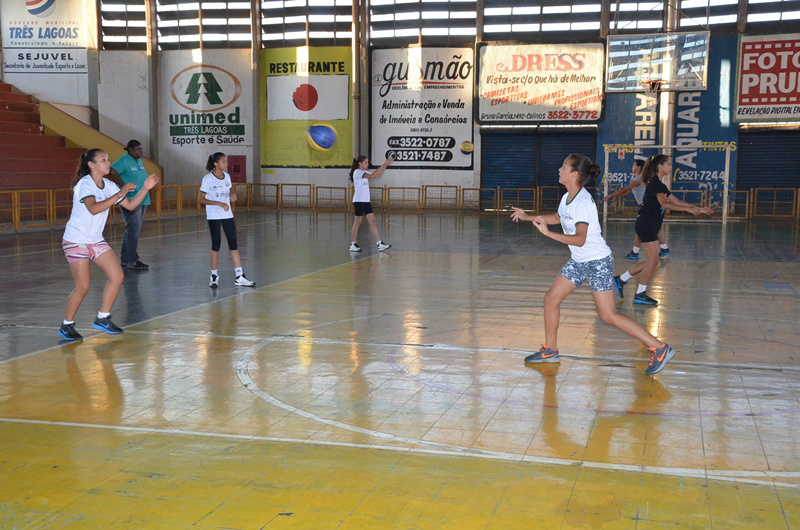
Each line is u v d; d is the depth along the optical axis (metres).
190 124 26.34
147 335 7.14
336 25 25.09
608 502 3.51
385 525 3.28
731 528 3.25
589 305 8.73
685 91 23.19
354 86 25.08
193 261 12.46
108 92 26.28
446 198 25.45
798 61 22.55
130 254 11.47
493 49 24.52
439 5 24.69
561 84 24.27
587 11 23.94
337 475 3.82
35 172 22.42
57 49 26.05
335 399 5.16
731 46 22.98
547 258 13.11
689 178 23.75
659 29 23.62
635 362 6.20
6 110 24.27
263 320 7.86
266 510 3.43
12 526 3.28
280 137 25.95
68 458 4.05
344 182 25.75
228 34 25.91
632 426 4.62
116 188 6.96
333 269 11.66
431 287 9.99
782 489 3.67
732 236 17.12
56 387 5.43
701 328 7.52
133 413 4.84
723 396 5.25
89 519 3.34
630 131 24.05
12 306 8.54
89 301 8.89
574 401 5.13
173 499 3.54
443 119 25.12
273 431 4.50
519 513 3.39
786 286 10.11
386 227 19.47
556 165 24.81
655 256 8.70
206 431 4.50
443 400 5.14
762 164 23.33
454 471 3.88
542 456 4.10
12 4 25.86
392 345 6.77
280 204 26.22
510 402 5.10
